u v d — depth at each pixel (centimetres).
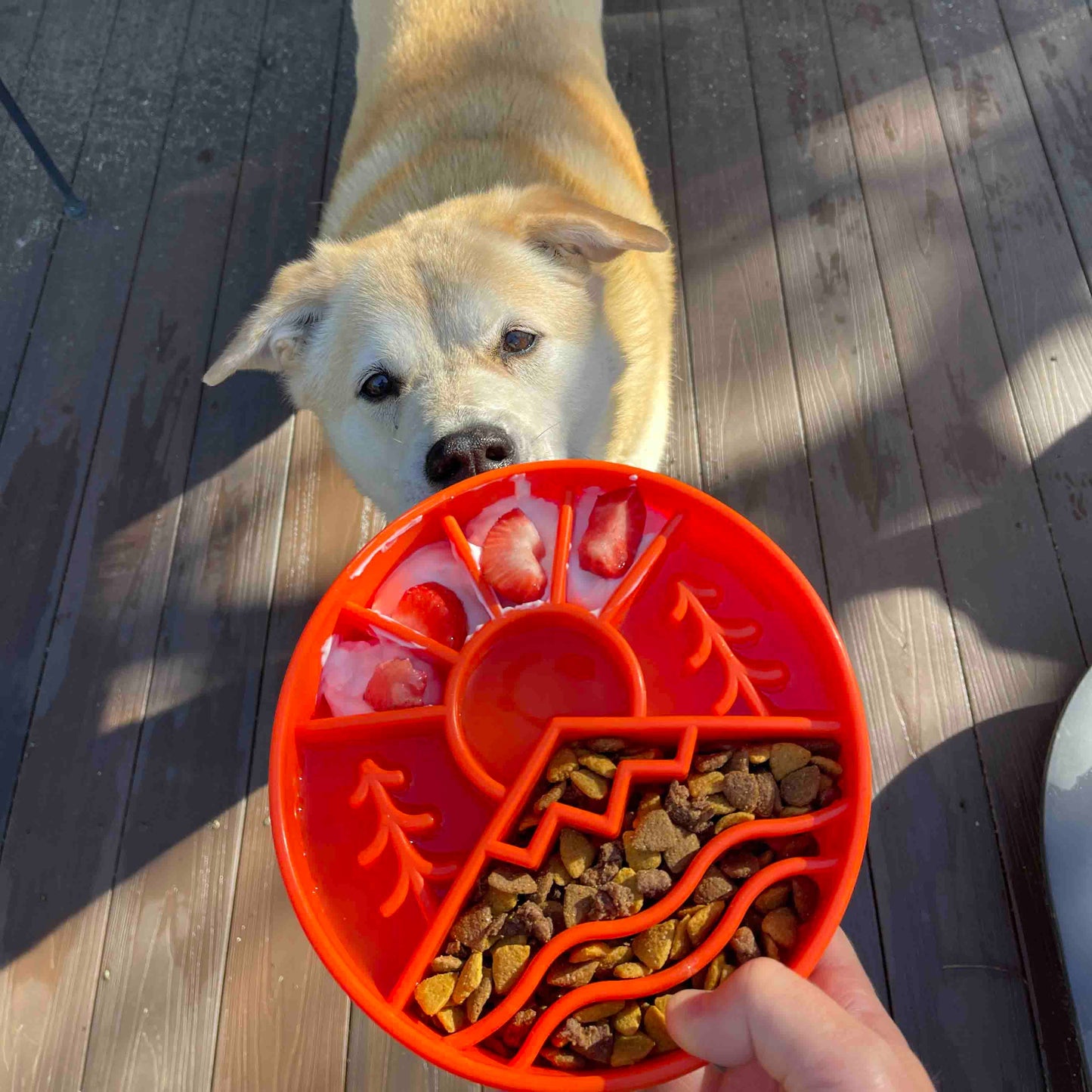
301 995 63
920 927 63
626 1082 37
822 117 85
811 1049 36
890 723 67
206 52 91
